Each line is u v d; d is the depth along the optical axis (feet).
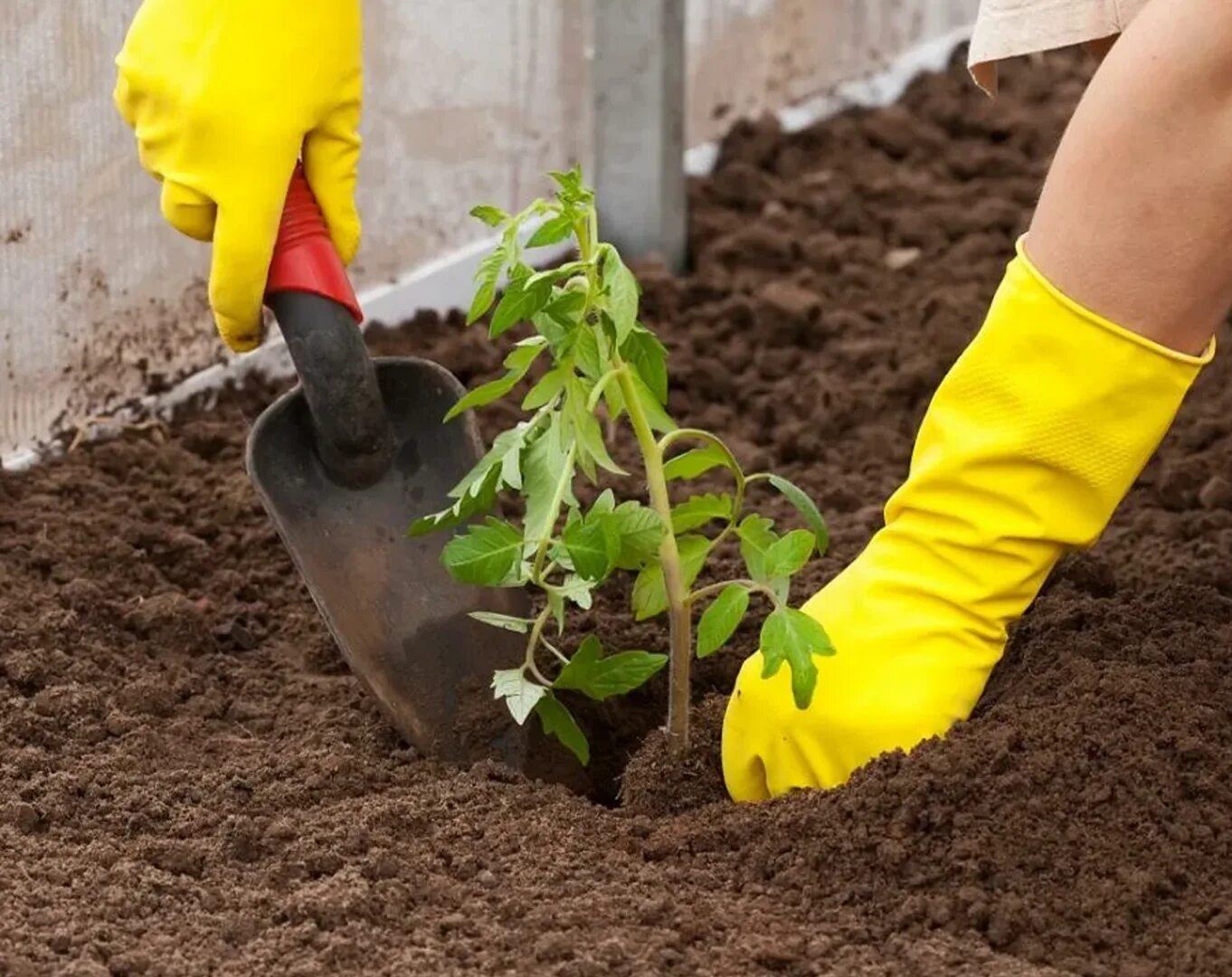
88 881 7.16
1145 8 6.84
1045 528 7.45
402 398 8.73
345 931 6.84
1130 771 7.30
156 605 9.29
